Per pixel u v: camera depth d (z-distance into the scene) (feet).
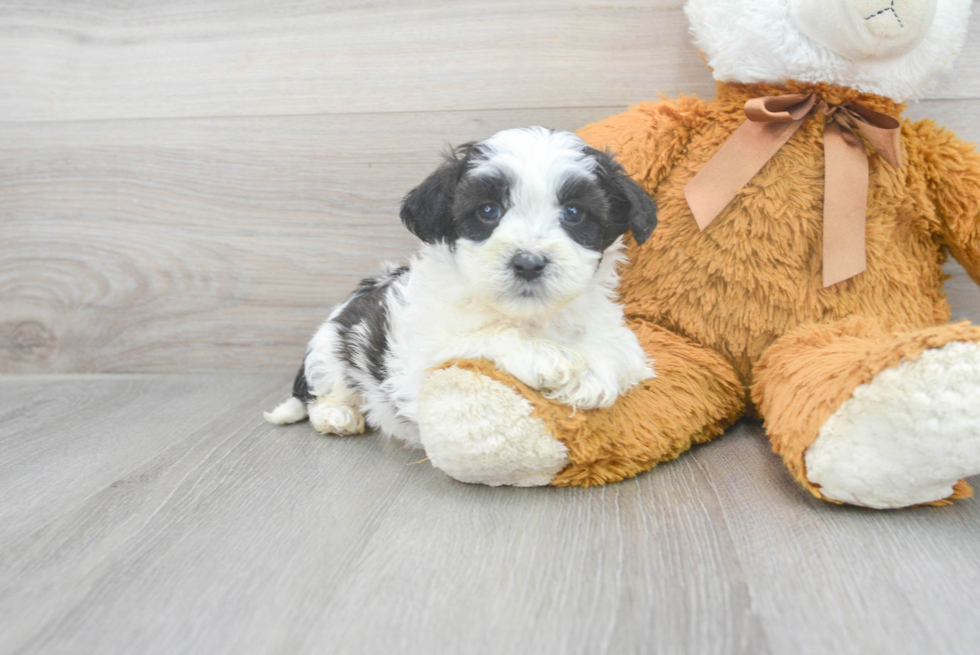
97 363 2.66
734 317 2.02
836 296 1.97
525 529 1.64
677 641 1.36
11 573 1.56
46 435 2.16
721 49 1.97
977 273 2.03
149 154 2.53
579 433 1.75
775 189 1.96
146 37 2.48
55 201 2.59
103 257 2.60
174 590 1.50
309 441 2.10
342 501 1.77
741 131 1.97
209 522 1.70
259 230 2.53
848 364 1.70
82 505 1.78
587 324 1.87
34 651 1.38
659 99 2.26
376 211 2.48
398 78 2.41
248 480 1.88
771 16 1.90
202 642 1.39
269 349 2.60
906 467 1.60
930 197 1.98
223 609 1.45
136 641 1.39
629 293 2.09
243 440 2.11
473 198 1.75
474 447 1.73
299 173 2.49
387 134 2.44
